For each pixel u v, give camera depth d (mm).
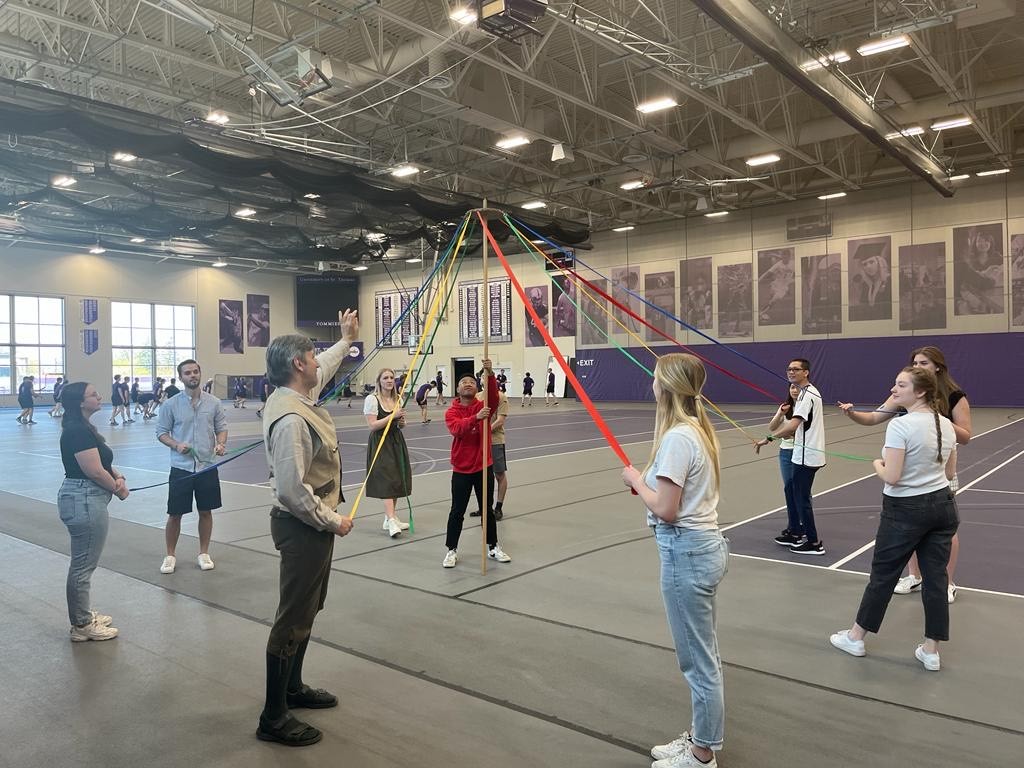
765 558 6207
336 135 21531
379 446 6176
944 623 3857
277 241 29016
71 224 27344
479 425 5977
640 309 31781
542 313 34781
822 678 3793
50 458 14148
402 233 25625
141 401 26312
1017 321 23797
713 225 29906
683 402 2938
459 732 3262
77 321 34000
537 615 4828
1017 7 15328
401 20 12641
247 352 39688
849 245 26859
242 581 5707
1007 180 23906
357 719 3398
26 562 6371
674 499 2770
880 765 2934
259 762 3018
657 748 3000
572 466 12008
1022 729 3227
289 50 13562
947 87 16172
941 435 3834
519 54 16875
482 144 23125
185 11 12148
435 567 6023
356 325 4004
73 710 3518
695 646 2836
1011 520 7516
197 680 3863
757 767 2922
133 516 8359
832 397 27266
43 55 14641
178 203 25156
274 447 3154
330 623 4699
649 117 21594
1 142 17609
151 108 19812
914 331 25609
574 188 25625
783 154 25094
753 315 28953
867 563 6031
